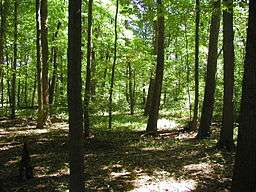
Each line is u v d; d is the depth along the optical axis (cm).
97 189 1269
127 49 3189
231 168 1497
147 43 3584
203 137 2248
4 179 1408
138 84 4688
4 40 3191
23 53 3953
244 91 1011
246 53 1008
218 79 3416
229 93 1841
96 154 1839
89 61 2316
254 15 993
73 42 938
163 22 2431
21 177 1397
